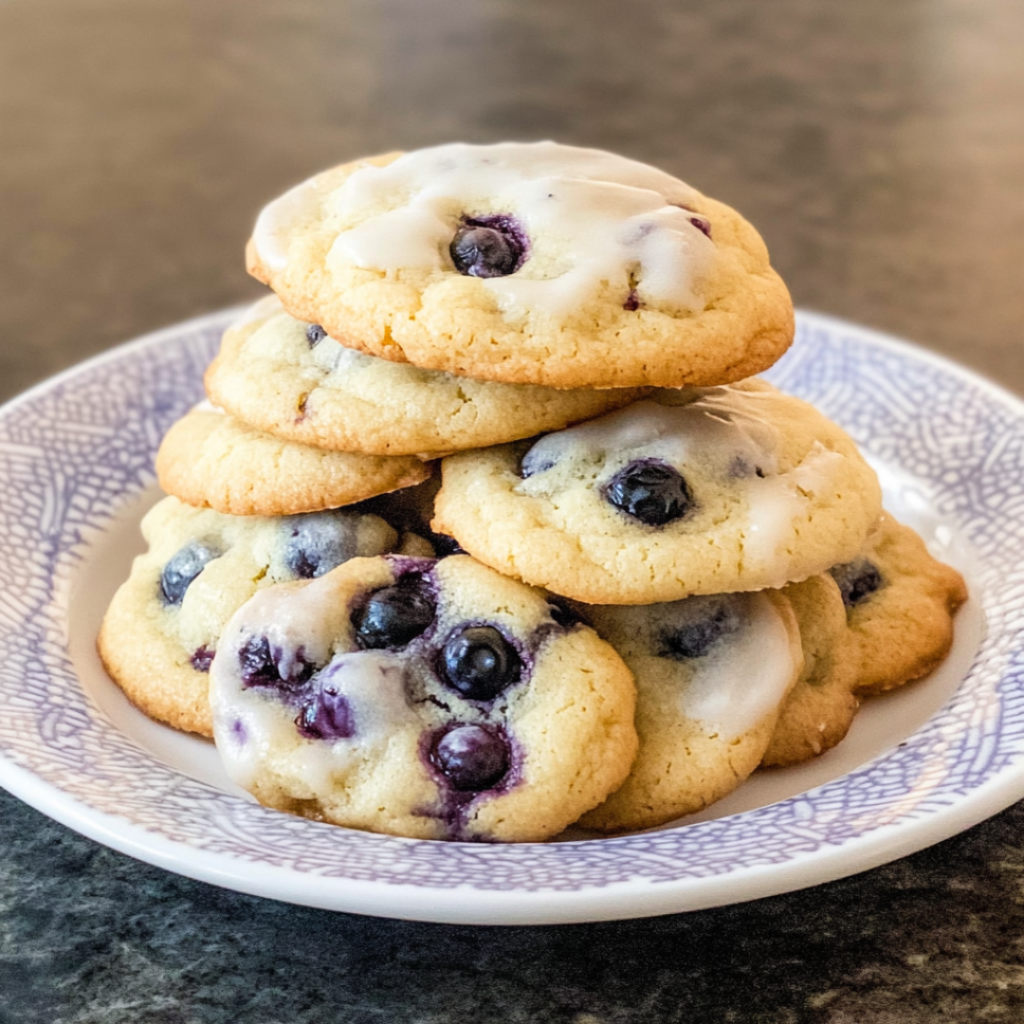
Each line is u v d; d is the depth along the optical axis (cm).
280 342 31
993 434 37
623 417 29
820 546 28
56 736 29
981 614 33
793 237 64
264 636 28
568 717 27
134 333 57
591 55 89
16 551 34
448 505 29
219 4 99
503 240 29
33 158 75
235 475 30
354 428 29
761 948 26
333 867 25
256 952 26
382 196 30
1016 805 29
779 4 99
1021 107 80
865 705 31
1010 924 27
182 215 68
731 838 26
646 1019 25
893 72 86
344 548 30
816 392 40
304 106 81
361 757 27
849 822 26
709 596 29
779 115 79
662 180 31
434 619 28
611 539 28
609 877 25
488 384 29
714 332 28
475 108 80
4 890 27
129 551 36
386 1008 25
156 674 31
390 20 96
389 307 28
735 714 28
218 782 29
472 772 27
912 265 61
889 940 26
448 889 24
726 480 29
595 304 28
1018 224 65
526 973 26
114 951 26
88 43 92
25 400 38
